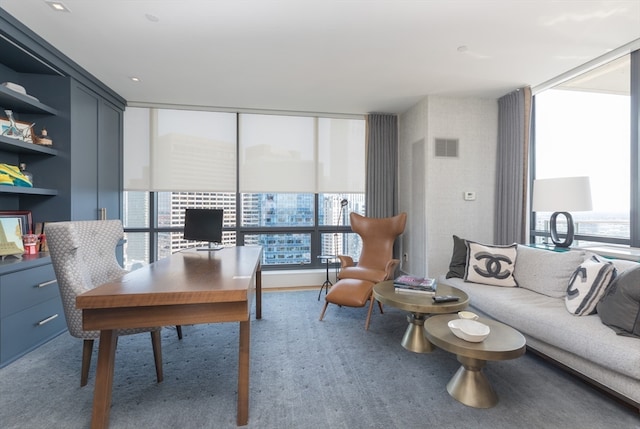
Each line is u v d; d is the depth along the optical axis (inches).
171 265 78.1
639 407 57.8
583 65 110.3
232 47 98.1
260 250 107.9
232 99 145.3
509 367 81.0
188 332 103.7
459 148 143.4
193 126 154.6
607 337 62.8
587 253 92.8
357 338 98.9
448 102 142.3
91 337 68.9
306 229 169.9
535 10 78.8
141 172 150.4
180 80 124.0
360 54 102.5
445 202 142.9
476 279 109.7
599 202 112.0
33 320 89.4
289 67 112.3
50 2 76.1
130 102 147.6
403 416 61.1
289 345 93.5
